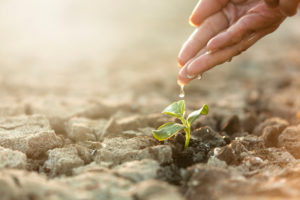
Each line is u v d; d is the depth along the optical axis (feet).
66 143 2.26
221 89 3.84
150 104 3.01
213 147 2.19
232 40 2.10
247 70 4.80
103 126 2.47
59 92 3.55
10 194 1.78
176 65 5.40
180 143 2.17
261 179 1.95
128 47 7.05
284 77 4.18
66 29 9.39
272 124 2.51
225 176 1.92
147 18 10.96
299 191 1.85
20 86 3.76
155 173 1.96
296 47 6.32
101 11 11.78
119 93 3.56
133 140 2.20
